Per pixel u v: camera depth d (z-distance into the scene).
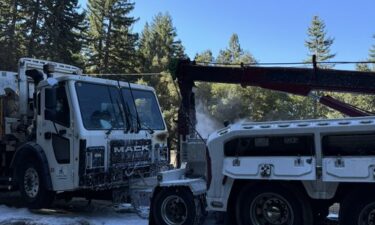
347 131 6.45
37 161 9.83
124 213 9.83
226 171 7.23
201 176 8.62
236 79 9.41
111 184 9.38
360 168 6.33
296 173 6.70
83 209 10.32
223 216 7.95
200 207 7.83
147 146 10.26
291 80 9.02
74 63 45.97
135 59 55.97
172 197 7.93
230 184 7.27
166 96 48.44
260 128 7.04
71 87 9.19
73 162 9.12
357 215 6.45
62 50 43.72
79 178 9.00
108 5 54.88
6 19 42.12
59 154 9.45
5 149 10.91
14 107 11.18
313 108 46.16
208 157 7.45
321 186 6.61
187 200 7.78
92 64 53.81
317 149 6.62
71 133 9.17
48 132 9.66
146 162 10.18
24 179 10.04
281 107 46.03
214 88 45.31
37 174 9.84
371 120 6.40
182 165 8.88
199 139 8.83
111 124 9.60
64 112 9.33
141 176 9.90
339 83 8.65
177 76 9.72
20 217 9.20
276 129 6.91
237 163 7.16
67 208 10.46
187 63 9.73
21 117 11.08
